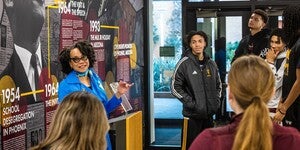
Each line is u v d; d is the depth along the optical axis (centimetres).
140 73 704
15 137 390
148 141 728
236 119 180
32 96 416
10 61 383
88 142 197
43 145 199
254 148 168
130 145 346
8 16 381
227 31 736
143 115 718
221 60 746
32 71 416
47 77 443
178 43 917
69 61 381
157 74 958
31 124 414
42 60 434
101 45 567
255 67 178
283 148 176
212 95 512
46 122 440
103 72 572
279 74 451
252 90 175
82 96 205
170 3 923
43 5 435
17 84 393
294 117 349
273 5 701
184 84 513
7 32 379
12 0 387
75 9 499
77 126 198
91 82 392
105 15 579
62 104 205
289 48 359
